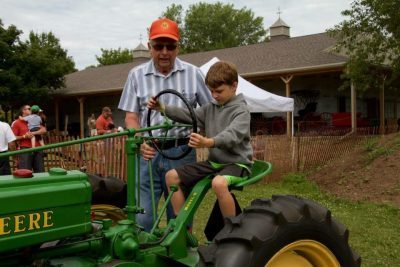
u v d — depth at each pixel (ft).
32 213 8.70
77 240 9.95
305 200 10.75
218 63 11.89
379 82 56.34
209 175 11.61
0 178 8.91
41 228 8.81
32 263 9.64
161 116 14.03
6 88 85.30
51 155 35.22
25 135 31.07
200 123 12.51
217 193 10.88
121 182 13.65
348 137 44.34
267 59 76.02
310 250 10.41
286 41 85.92
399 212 26.23
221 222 12.40
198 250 9.80
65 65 94.79
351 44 54.08
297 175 37.35
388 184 31.32
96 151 34.63
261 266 9.43
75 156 35.29
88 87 93.91
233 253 9.34
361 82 55.11
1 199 8.32
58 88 95.45
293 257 10.44
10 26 88.89
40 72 89.97
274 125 68.64
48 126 105.29
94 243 10.00
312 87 73.61
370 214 25.82
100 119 48.32
